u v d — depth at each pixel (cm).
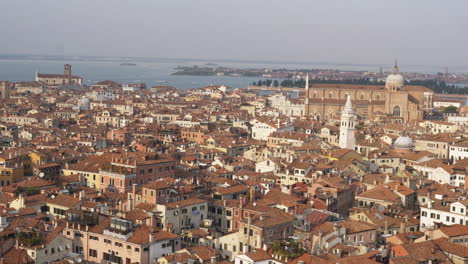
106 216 17050
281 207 19288
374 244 16788
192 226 18962
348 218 19625
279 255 14825
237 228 19062
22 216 17262
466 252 15100
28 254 15025
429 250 15000
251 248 16425
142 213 17850
